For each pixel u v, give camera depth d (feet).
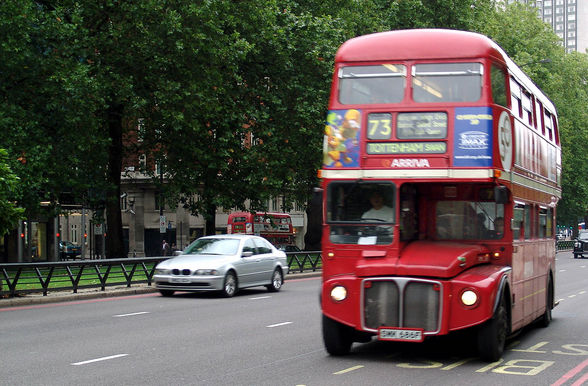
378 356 37.29
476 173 35.12
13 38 93.35
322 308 35.60
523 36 209.97
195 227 225.35
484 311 33.53
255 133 131.44
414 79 36.50
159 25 109.50
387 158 36.27
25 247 163.94
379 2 166.40
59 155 102.58
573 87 262.26
